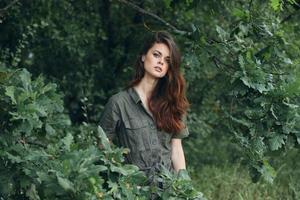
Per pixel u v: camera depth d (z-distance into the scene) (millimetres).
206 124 9641
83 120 9422
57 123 5152
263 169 5680
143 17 9344
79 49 9156
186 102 5254
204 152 10195
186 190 4746
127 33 9727
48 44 9164
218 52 6355
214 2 7434
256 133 5578
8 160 5070
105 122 5141
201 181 9148
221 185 8844
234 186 8852
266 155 6004
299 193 8633
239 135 5754
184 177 4859
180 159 5285
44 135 5207
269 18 6324
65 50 9242
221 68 6324
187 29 8898
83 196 4230
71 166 4281
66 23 9094
